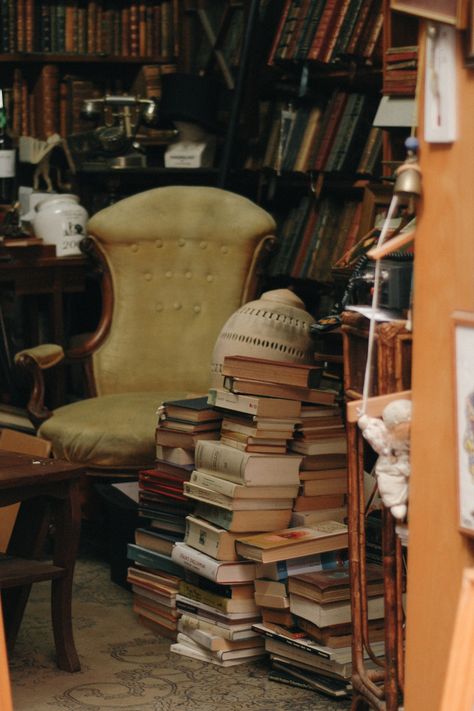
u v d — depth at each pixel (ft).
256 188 21.47
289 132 19.39
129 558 13.96
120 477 15.74
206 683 12.20
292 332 13.83
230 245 17.90
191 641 13.10
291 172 19.25
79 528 12.35
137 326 17.70
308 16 18.26
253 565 12.44
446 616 7.86
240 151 20.86
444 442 7.84
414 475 8.15
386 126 15.12
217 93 20.68
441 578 7.91
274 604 12.10
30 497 11.82
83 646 13.32
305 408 12.57
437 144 7.71
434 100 7.60
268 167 19.75
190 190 18.11
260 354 13.67
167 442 13.56
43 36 21.13
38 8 21.09
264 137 20.10
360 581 10.21
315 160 18.63
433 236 7.82
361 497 10.09
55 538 12.38
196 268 17.95
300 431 12.58
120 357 17.57
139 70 21.83
